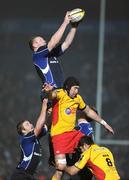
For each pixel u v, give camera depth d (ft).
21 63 191.72
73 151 100.48
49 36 193.06
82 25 191.72
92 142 107.34
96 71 189.26
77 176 109.40
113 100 184.85
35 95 188.34
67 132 99.40
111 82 187.11
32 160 105.81
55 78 98.43
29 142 104.99
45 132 105.40
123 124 181.98
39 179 170.30
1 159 178.50
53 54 99.35
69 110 98.58
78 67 189.98
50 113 100.58
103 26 190.80
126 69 188.03
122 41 190.19
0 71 191.42
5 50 192.65
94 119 103.86
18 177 105.60
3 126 184.14
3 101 187.73
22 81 189.88
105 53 189.47
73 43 191.11
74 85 98.07
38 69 98.68
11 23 193.88
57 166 99.45
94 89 187.73
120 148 178.09
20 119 185.68
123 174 176.55
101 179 105.40
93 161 105.81
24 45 192.95
